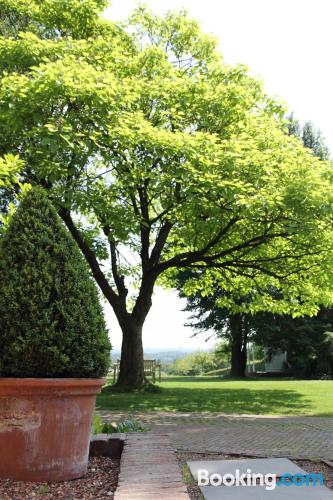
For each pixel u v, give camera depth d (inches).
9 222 179.2
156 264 597.9
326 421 358.9
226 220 510.3
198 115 550.9
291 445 249.9
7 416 154.6
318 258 574.9
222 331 1368.1
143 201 549.3
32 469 155.0
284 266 593.3
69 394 158.7
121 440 203.8
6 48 474.3
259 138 532.7
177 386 719.7
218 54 617.0
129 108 482.3
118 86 447.2
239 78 570.6
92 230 617.9
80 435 164.9
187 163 445.7
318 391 619.8
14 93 415.5
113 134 431.5
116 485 157.2
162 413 407.8
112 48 538.9
